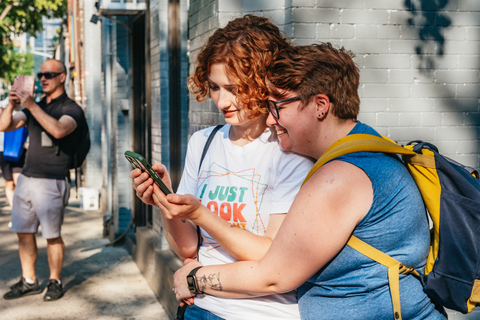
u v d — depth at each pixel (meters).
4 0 18.53
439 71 3.35
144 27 6.28
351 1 3.19
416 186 1.51
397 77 3.32
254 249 1.61
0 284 5.27
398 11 3.27
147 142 5.90
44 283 5.29
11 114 4.59
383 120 3.34
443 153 3.41
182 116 5.01
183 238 1.84
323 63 1.50
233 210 1.75
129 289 5.09
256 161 1.75
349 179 1.41
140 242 5.69
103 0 5.67
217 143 1.88
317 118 1.52
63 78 4.80
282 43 1.64
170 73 4.99
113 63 6.81
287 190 1.64
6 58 19.98
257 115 1.62
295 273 1.45
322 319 1.51
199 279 1.70
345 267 1.46
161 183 1.57
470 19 3.35
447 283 1.45
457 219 1.45
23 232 4.78
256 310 1.67
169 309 4.40
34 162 4.65
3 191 12.39
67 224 8.23
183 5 4.98
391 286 1.43
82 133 4.81
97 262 6.02
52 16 21.38
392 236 1.43
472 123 3.42
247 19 1.67
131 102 6.54
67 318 4.38
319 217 1.40
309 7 3.13
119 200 6.84
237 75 1.57
